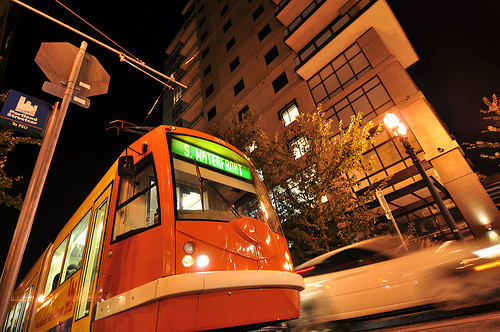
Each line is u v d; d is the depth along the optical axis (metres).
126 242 3.72
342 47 17.33
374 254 4.82
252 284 3.36
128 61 6.20
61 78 4.81
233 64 26.45
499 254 3.61
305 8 20.44
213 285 3.09
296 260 11.02
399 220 14.41
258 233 4.00
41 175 3.99
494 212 11.11
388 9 15.70
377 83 15.30
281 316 3.60
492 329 2.82
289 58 21.06
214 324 3.09
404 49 17.52
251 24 26.16
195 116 31.39
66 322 4.59
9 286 3.30
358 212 10.45
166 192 3.69
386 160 14.00
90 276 4.27
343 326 5.02
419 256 4.26
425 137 13.12
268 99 21.25
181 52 36.50
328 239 10.24
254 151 13.28
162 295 2.94
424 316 4.45
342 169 10.98
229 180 4.58
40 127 4.36
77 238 5.62
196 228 3.51
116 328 3.31
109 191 4.66
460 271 3.79
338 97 16.56
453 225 6.21
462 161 12.12
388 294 4.25
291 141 12.95
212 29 31.66
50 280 6.44
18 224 3.66
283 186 11.59
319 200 10.73
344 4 18.00
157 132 4.38
